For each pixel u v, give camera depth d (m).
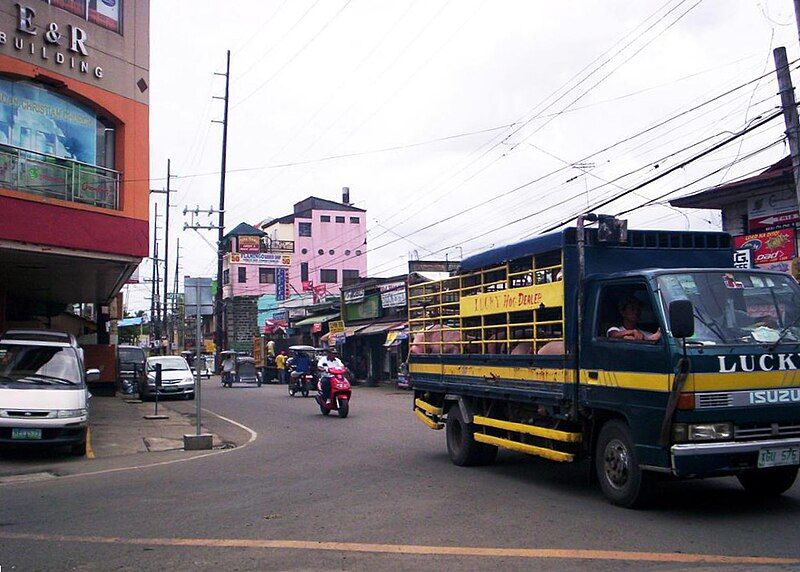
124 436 16.67
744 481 8.39
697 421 7.09
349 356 41.66
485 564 6.00
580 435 8.67
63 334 15.41
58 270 19.70
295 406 24.58
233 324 66.75
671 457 7.11
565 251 8.74
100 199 17.78
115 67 18.34
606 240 8.60
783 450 7.24
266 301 66.88
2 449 13.86
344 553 6.44
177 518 7.98
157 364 22.58
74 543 6.95
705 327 7.41
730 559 5.95
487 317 10.66
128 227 18.02
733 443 7.09
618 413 7.95
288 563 6.16
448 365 11.80
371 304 39.12
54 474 11.74
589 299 8.52
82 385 13.98
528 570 5.81
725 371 7.16
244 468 11.72
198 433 14.84
